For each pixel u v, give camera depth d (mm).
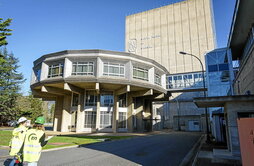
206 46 51938
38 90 32812
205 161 8477
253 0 16359
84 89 31594
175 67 54094
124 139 19125
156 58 57312
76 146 13289
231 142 9539
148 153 10672
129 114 32375
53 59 28453
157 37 58938
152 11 62125
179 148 13016
